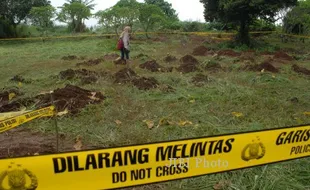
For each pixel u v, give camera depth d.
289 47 17.16
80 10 24.44
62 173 2.28
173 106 6.39
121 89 7.55
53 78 9.02
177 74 9.36
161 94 7.20
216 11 17.17
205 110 6.14
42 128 5.26
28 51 16.28
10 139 4.90
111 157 2.36
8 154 4.30
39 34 24.34
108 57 13.07
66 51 15.54
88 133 5.06
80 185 2.33
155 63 10.46
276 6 15.22
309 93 7.50
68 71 9.20
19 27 24.17
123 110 6.12
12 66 11.82
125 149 2.38
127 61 11.84
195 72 9.67
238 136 2.74
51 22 24.09
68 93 6.66
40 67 11.48
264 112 6.06
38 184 2.24
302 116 5.91
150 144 2.45
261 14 16.03
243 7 15.44
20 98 6.82
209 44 17.62
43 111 3.89
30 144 4.66
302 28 19.86
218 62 11.55
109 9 20.06
